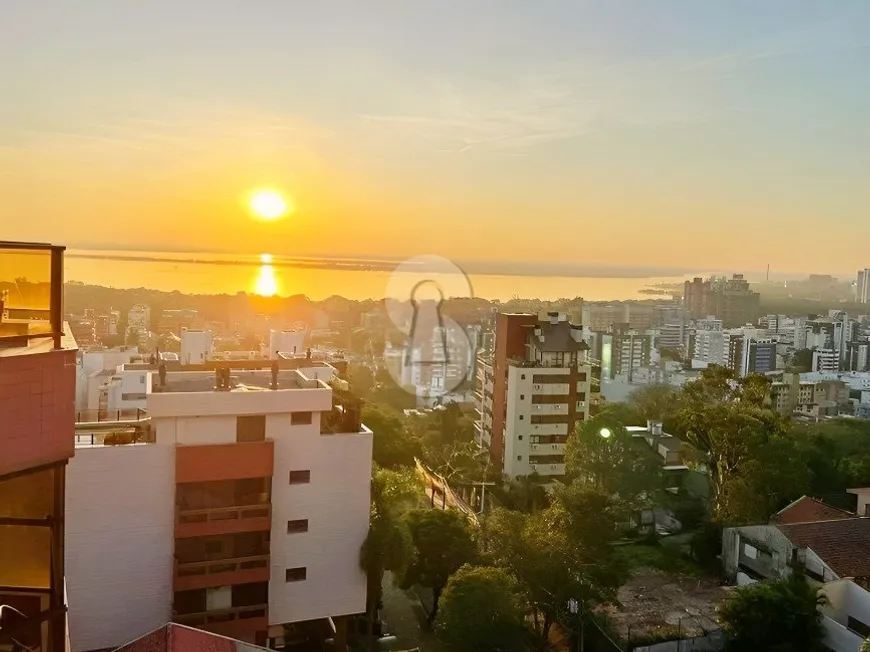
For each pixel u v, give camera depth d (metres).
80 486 22.30
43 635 7.78
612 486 42.03
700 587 33.06
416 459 52.03
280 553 24.83
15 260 7.78
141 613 23.11
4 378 7.07
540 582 26.34
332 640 26.36
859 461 47.66
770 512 38.12
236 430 24.05
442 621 23.56
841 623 27.20
